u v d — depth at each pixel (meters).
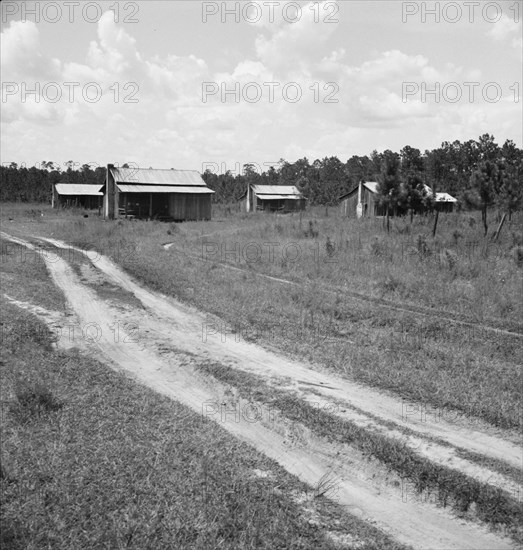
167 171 53.78
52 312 13.95
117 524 5.24
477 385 9.11
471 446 7.22
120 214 49.47
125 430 7.22
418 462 6.73
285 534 5.33
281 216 53.38
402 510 6.00
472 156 72.81
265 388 9.14
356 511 5.96
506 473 6.59
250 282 17.95
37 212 58.88
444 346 11.34
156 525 5.28
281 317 13.78
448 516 5.91
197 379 9.78
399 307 14.70
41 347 10.88
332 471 6.73
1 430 7.02
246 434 7.62
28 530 5.13
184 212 51.28
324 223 38.34
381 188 30.88
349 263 20.31
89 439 6.89
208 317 13.98
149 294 17.03
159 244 29.64
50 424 7.27
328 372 9.95
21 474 5.98
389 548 5.35
